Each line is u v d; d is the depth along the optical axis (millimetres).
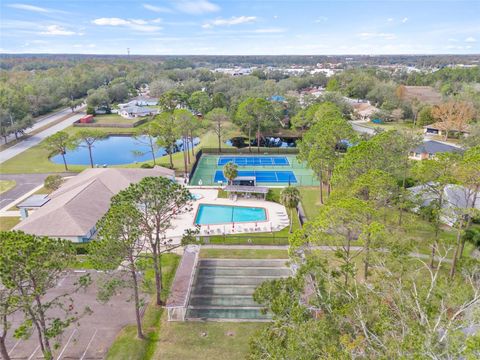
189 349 26297
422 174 33375
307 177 67812
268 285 23109
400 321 17875
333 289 22516
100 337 27516
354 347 15766
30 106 114750
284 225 47062
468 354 11805
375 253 25656
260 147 86562
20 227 41844
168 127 69625
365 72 189000
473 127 77125
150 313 30344
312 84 185250
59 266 20406
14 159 75312
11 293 19391
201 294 33219
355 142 48781
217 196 57375
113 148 93562
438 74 176250
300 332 17578
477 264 25688
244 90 137000
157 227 29281
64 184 56406
